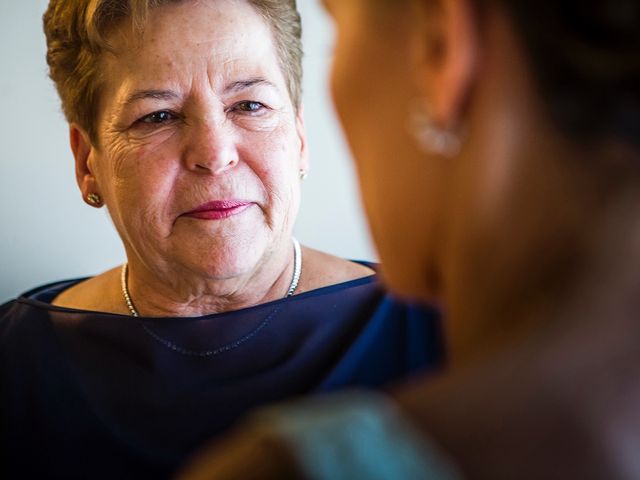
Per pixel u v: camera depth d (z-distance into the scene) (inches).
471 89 18.9
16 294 92.0
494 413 16.6
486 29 18.4
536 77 17.9
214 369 64.4
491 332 19.1
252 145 63.5
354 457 16.1
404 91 21.0
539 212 18.1
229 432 62.6
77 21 63.1
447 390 17.3
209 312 68.7
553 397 16.5
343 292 66.3
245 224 64.1
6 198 90.9
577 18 17.5
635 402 16.3
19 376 66.7
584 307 17.0
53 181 91.5
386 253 23.4
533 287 18.1
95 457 63.9
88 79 64.1
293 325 65.1
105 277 73.8
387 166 21.9
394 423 16.9
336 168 92.5
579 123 17.6
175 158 62.7
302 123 68.6
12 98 89.7
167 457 62.3
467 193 19.3
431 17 19.5
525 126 18.2
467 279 19.9
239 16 63.0
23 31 88.9
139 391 64.3
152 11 61.5
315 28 89.1
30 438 65.2
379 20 21.4
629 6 17.2
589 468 15.8
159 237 64.1
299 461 16.1
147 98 62.3
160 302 68.6
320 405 18.0
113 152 64.2
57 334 67.6
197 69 62.1
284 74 65.5
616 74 17.3
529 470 16.0
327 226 93.7
